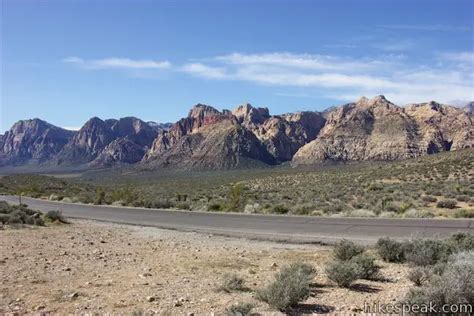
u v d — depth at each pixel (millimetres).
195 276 11820
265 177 127438
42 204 50000
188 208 41594
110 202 53031
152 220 29516
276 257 14719
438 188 54469
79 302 9352
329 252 15438
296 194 58500
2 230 22562
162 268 12945
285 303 8625
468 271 8141
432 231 18953
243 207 38562
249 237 20219
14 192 83500
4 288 10531
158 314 8438
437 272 10195
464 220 22812
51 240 19266
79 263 13789
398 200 43562
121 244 18406
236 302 9234
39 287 10656
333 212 31797
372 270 11125
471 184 56875
